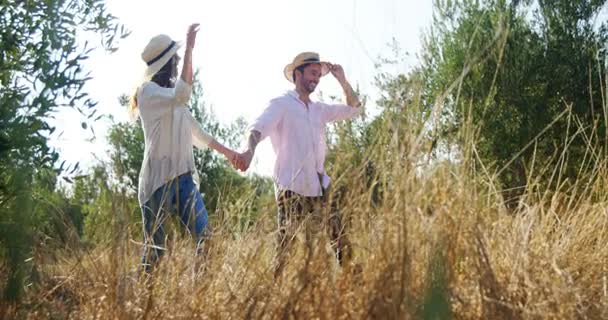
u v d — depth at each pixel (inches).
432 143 128.9
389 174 125.3
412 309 110.8
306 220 132.1
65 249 133.6
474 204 127.3
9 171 132.1
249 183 151.3
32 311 121.1
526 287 124.1
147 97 188.4
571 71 677.3
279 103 190.5
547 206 173.6
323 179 186.1
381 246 117.4
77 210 136.3
